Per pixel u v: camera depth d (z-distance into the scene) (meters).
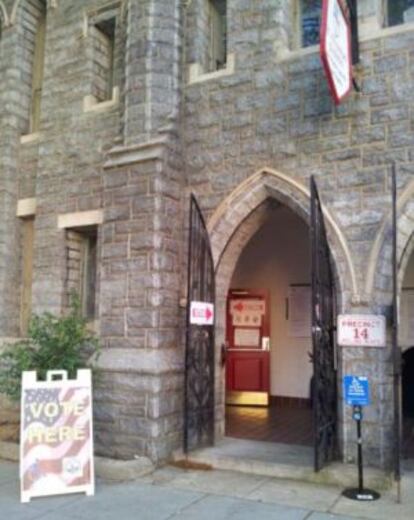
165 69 7.50
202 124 7.44
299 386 10.54
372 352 6.03
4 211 8.95
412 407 9.27
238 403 10.57
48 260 8.37
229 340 10.72
